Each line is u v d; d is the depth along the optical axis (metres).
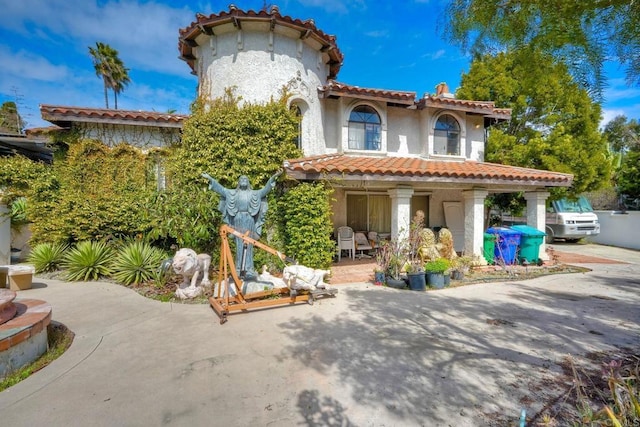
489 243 11.15
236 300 6.67
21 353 4.07
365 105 12.86
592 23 2.08
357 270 10.70
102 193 10.93
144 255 8.77
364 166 9.35
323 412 3.20
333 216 13.01
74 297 7.31
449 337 5.09
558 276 9.71
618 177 19.47
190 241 8.91
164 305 6.78
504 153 15.57
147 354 4.52
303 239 9.02
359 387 3.64
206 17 10.46
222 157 10.15
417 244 9.24
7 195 10.48
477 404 3.29
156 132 12.00
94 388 3.65
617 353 4.48
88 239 10.09
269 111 10.31
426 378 3.82
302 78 11.55
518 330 5.39
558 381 3.73
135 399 3.44
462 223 14.45
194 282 7.48
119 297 7.33
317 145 12.16
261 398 3.45
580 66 2.17
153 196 9.46
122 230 10.19
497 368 4.06
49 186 10.74
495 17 2.47
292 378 3.86
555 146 14.75
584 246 16.81
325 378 3.85
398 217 9.90
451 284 8.71
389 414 3.15
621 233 16.58
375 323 5.74
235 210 7.51
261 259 9.80
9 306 4.53
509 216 20.66
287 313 6.30
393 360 4.30
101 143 11.49
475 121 14.86
